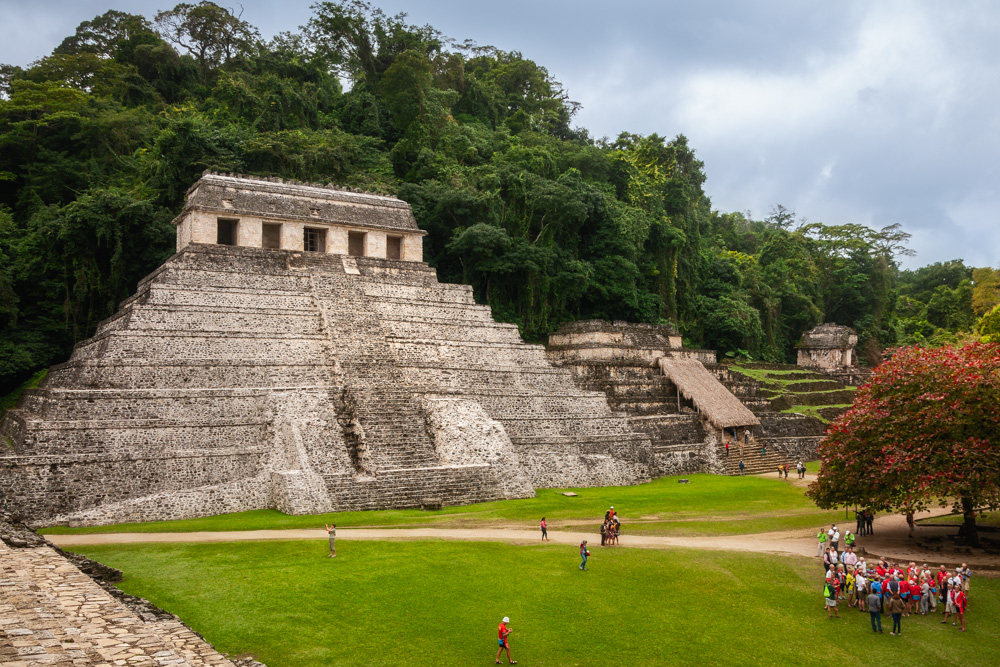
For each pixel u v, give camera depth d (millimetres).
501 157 80438
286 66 88688
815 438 67312
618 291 75938
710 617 24031
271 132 73625
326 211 55125
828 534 31141
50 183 69562
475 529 33531
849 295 108062
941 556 31828
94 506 34281
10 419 43188
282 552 28109
